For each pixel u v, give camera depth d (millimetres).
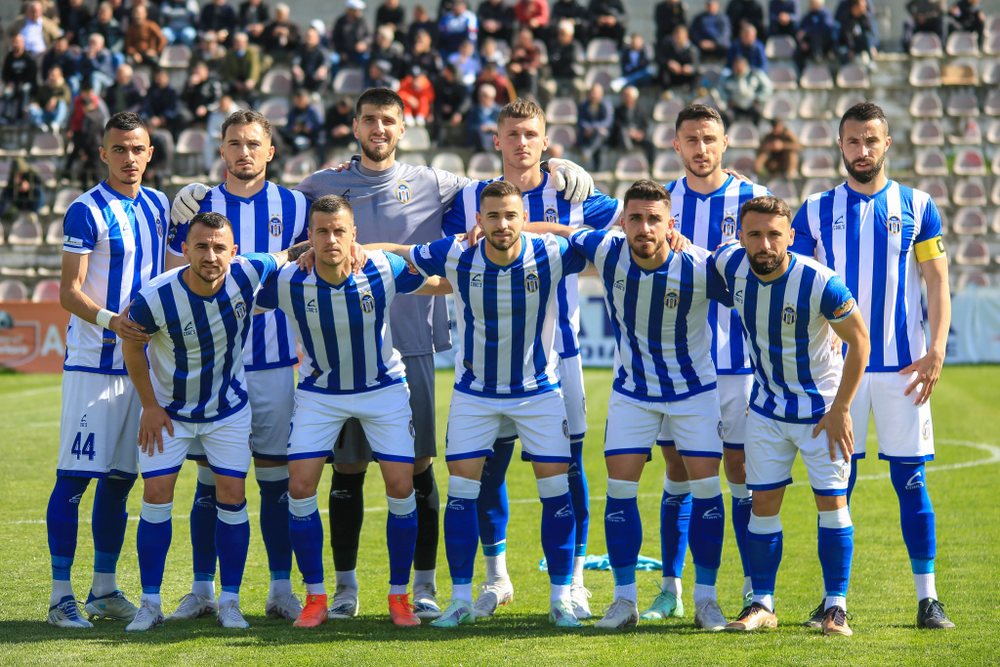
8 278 48219
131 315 12984
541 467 13570
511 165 14898
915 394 13547
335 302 13156
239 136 14375
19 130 52188
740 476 14680
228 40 54406
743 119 52438
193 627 13281
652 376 13305
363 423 13773
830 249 13977
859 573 15945
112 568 14102
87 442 13680
